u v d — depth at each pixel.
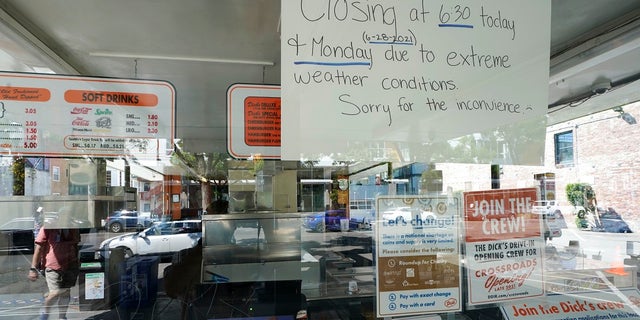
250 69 2.26
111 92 1.56
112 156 1.63
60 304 1.84
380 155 1.23
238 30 1.98
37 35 1.90
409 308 1.39
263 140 1.64
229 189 2.00
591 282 1.51
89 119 1.53
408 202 1.42
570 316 1.46
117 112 1.56
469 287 1.41
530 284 1.46
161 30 1.96
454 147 1.28
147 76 2.25
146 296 1.92
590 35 1.98
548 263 1.50
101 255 1.91
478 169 1.42
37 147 1.49
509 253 1.46
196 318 1.84
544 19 1.36
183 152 2.07
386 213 1.41
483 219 1.44
